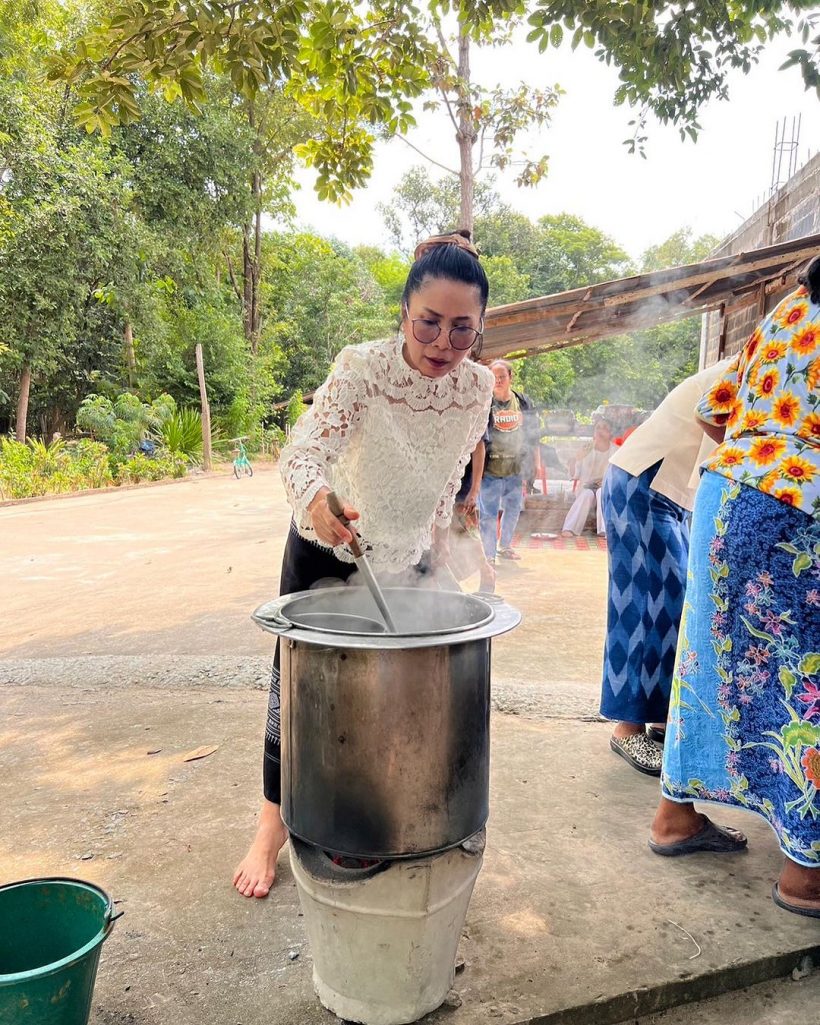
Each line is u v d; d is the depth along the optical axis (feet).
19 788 7.92
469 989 4.85
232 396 83.46
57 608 16.99
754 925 5.47
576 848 6.54
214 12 10.12
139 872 6.27
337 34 13.43
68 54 10.54
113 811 7.32
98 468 52.80
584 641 13.00
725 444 5.88
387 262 138.41
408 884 4.20
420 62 14.47
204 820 7.11
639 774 7.97
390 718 3.98
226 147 73.82
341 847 4.16
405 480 5.36
